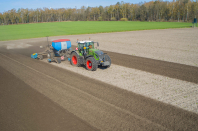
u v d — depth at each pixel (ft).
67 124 20.42
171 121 20.88
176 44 82.12
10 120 21.50
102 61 42.39
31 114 22.77
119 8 522.47
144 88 31.22
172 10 398.01
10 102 26.32
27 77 37.99
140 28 195.11
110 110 23.36
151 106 24.48
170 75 38.45
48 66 47.50
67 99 26.89
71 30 184.44
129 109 23.62
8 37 130.11
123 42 92.58
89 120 21.13
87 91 29.86
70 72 41.52
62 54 53.36
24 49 77.15
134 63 49.62
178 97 27.50
